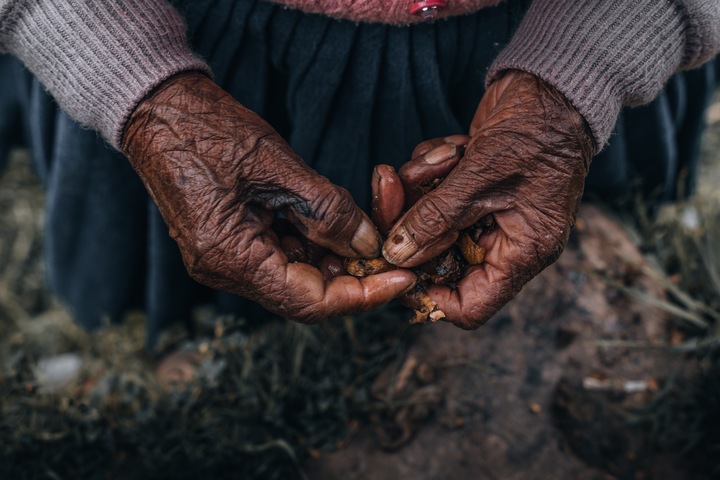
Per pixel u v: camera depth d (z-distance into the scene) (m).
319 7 0.58
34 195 1.27
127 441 0.79
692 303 0.81
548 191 0.54
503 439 0.76
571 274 0.82
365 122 0.67
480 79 0.65
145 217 0.79
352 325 0.78
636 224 0.88
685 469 0.75
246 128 0.54
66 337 1.11
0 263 1.23
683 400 0.76
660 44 0.55
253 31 0.62
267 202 0.54
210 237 0.53
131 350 0.97
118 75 0.54
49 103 0.74
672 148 0.82
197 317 0.94
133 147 0.55
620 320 0.80
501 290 0.56
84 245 0.82
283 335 0.82
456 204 0.54
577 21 0.55
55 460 0.78
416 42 0.61
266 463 0.75
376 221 0.58
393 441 0.76
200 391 0.79
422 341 0.80
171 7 0.57
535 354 0.79
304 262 0.57
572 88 0.54
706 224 0.88
